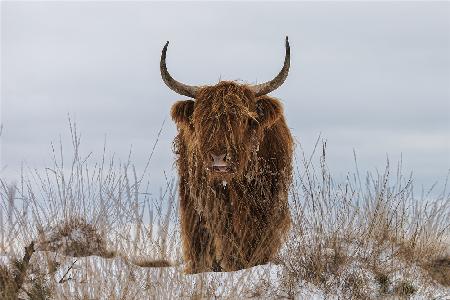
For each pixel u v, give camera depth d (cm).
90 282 2581
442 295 2884
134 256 2717
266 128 3644
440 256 3164
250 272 2817
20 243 2711
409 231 3212
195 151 3550
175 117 3662
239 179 3519
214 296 2675
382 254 3125
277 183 3612
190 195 3581
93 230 2948
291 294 2770
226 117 3441
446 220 3206
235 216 3503
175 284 2708
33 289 2520
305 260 2984
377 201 3158
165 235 2686
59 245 2889
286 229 3512
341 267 2952
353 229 3161
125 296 2541
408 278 2950
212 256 3556
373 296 2867
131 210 2702
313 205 3073
